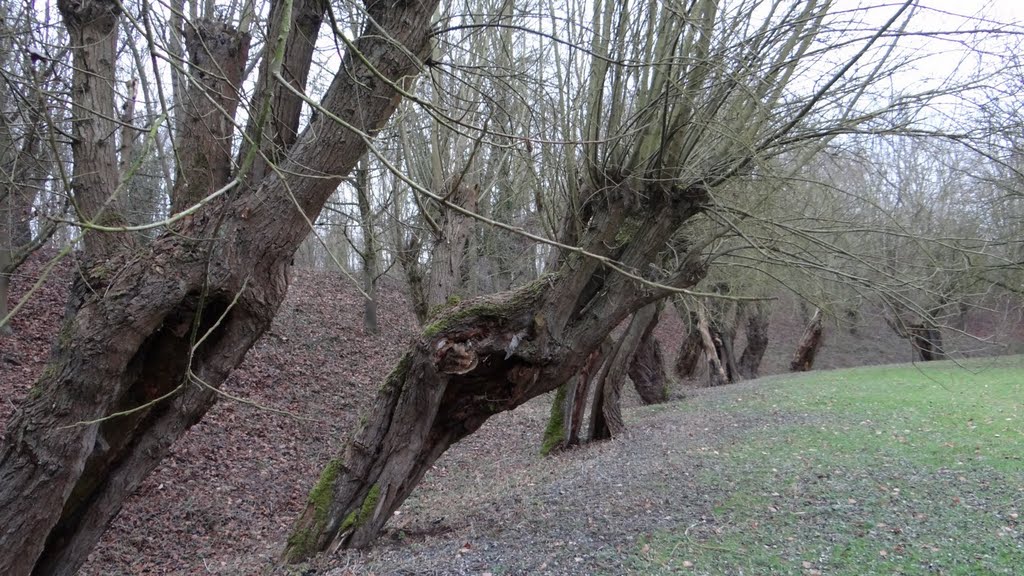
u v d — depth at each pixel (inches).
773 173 212.2
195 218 175.5
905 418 422.0
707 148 240.4
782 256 227.9
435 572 199.6
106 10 185.3
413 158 439.8
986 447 325.7
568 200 271.7
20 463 157.0
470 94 353.1
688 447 382.0
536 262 516.1
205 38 189.5
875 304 250.8
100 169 184.1
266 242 175.8
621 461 363.6
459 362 227.3
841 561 195.6
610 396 480.1
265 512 367.9
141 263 168.6
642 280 97.4
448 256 407.8
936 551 198.2
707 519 238.8
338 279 865.5
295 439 469.4
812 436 380.8
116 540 306.7
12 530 154.9
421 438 242.8
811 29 195.9
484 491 361.7
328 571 219.3
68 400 159.5
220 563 291.0
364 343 693.3
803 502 250.2
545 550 215.6
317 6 184.1
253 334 188.2
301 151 175.5
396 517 326.3
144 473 187.5
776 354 1125.1
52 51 217.9
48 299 478.9
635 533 227.3
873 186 244.5
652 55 219.9
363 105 173.5
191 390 185.6
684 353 922.7
